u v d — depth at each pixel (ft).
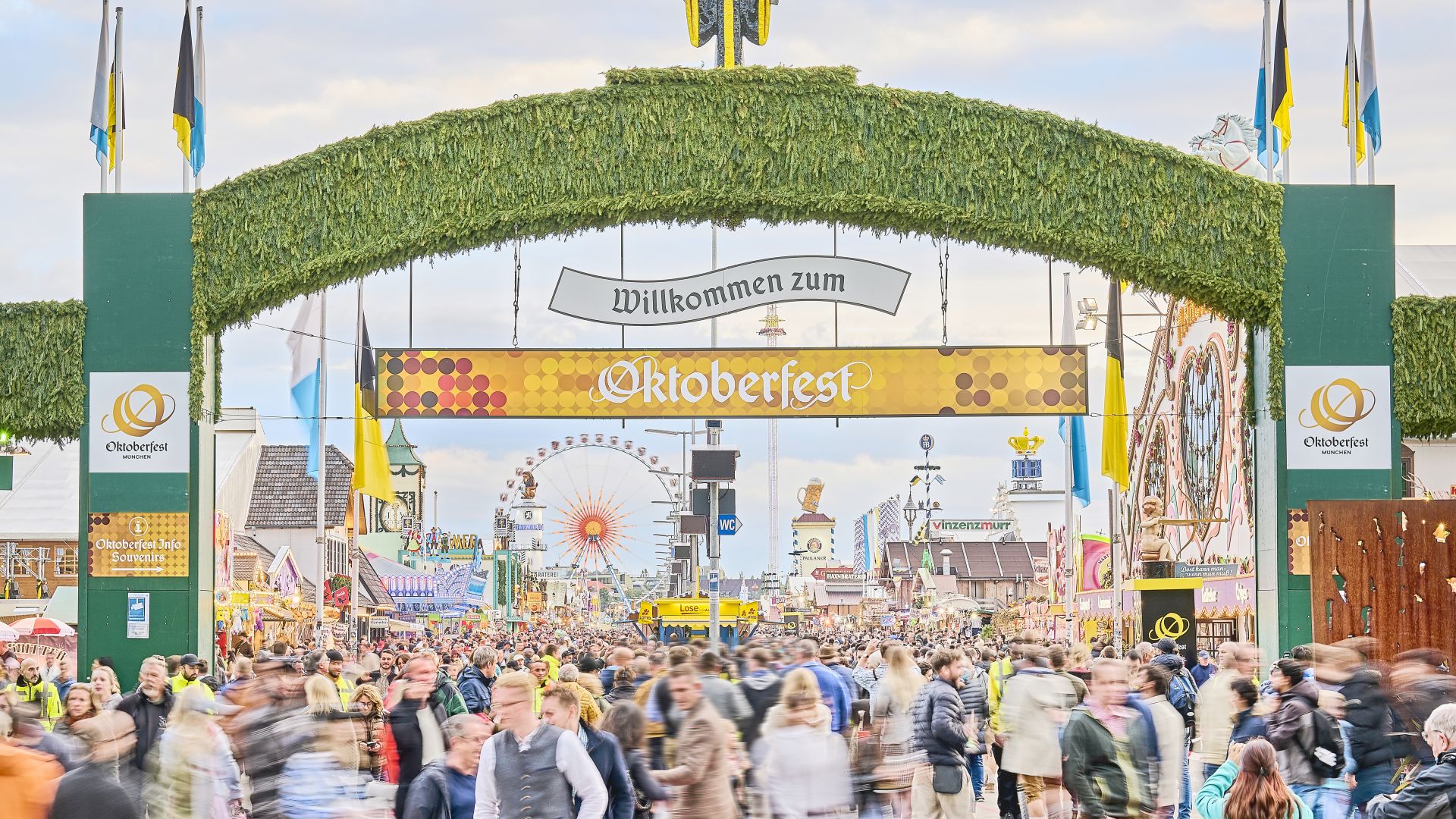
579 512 301.84
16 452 167.84
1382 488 81.51
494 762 32.35
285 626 160.25
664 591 419.54
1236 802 32.81
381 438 120.57
